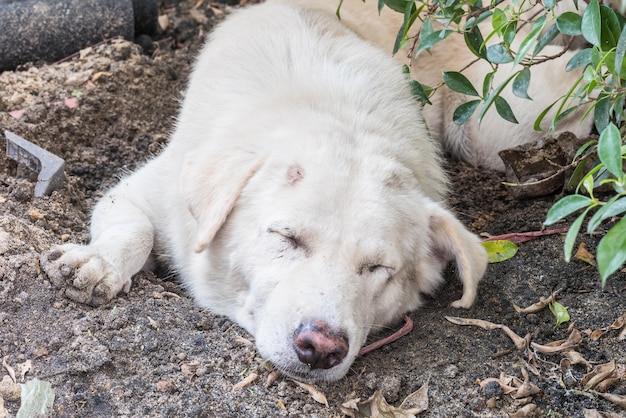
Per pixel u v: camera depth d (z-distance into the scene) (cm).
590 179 120
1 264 142
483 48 152
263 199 138
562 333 143
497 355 140
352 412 133
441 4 143
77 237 152
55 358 135
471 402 135
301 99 148
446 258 146
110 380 134
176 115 176
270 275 137
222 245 142
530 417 134
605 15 132
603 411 135
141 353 137
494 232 159
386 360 140
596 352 141
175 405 132
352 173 139
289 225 135
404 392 136
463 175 172
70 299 141
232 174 140
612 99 136
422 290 146
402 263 140
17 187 155
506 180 165
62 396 132
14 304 140
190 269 148
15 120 167
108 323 139
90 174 168
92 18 185
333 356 132
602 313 145
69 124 171
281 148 140
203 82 155
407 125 151
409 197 142
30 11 182
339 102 149
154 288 147
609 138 117
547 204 162
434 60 175
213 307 145
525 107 169
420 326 144
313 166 138
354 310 134
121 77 180
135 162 171
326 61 153
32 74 178
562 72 167
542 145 162
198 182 141
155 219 153
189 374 136
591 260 151
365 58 156
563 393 136
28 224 150
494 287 149
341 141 141
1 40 180
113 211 151
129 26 188
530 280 150
